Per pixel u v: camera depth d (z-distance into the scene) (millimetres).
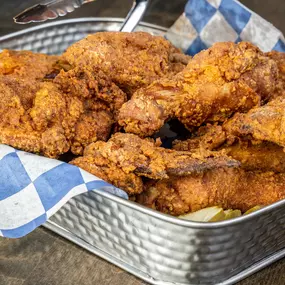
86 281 628
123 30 819
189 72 677
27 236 665
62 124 653
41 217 597
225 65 673
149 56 721
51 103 650
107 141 662
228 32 833
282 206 583
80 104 665
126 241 613
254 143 663
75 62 713
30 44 852
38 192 602
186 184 630
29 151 644
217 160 622
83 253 651
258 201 648
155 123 661
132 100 665
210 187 630
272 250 638
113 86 691
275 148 663
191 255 589
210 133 670
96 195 595
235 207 647
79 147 667
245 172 661
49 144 642
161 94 667
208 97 668
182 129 720
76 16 1074
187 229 568
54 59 731
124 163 614
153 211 567
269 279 630
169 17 1031
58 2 830
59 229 665
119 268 640
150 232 588
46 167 606
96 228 628
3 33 1029
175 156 620
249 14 818
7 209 609
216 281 618
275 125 640
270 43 817
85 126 667
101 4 1122
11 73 707
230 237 583
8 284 625
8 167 613
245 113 675
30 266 640
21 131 638
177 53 774
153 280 624
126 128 667
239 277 625
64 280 629
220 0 824
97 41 713
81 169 600
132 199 630
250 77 678
